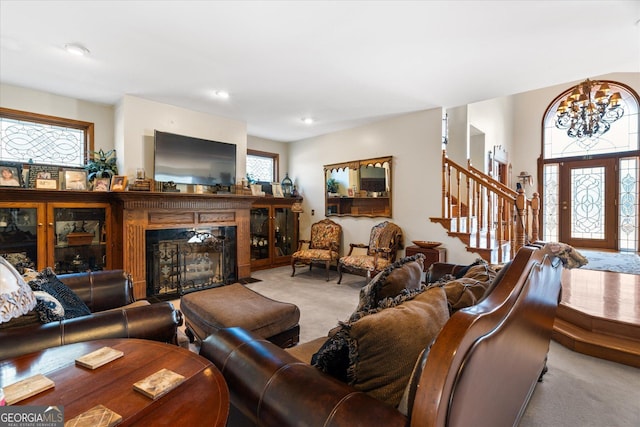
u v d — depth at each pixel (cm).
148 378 108
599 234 703
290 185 614
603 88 495
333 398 93
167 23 229
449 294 133
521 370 133
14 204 313
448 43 259
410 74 320
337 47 265
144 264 375
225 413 93
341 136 546
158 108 402
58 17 221
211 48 267
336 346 108
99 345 137
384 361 98
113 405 94
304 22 228
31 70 307
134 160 383
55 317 152
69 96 378
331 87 354
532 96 788
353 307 346
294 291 412
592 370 220
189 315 237
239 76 324
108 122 407
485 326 84
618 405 181
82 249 360
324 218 576
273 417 98
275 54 277
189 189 436
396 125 467
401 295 125
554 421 167
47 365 119
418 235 444
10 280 90
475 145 618
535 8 212
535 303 132
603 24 230
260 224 562
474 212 480
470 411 83
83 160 391
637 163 659
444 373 71
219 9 213
